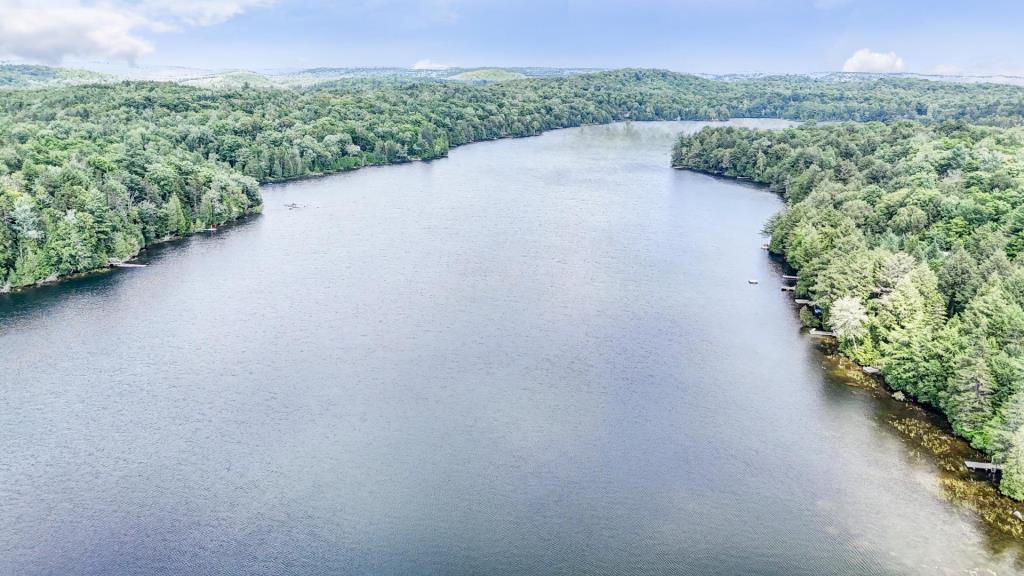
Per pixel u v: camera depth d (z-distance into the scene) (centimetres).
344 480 9281
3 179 17388
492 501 8906
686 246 19638
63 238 16762
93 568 7819
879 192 18888
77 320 14262
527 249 19200
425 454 9850
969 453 9706
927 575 7562
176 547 8125
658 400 11319
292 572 7750
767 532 8331
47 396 11312
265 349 13000
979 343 9869
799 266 16900
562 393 11525
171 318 14388
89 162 19988
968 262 12625
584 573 7744
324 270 17400
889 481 9156
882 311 12212
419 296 15675
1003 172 17938
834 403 11125
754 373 12169
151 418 10712
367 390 11544
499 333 13762
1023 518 8356
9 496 8969
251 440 10156
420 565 7856
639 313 14800
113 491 9088
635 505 8850
